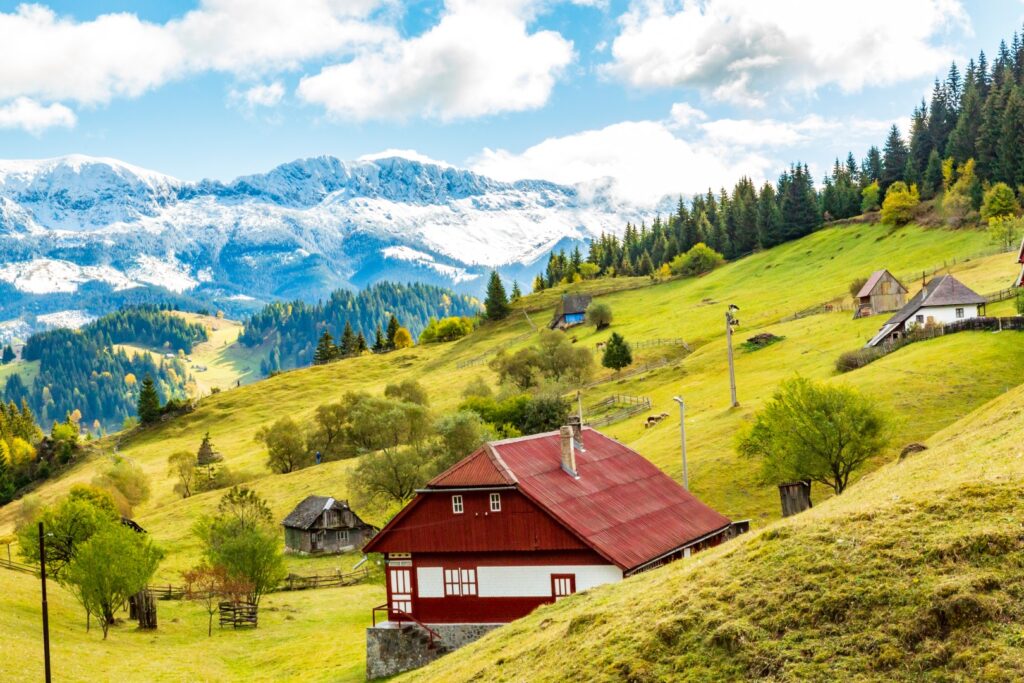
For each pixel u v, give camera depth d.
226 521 93.50
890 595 27.30
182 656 66.75
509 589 52.81
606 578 50.97
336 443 157.00
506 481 52.66
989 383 84.19
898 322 115.12
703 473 82.19
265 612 82.94
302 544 108.31
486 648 40.56
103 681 57.66
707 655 28.09
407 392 159.88
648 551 52.31
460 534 53.75
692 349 158.38
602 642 31.22
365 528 111.38
